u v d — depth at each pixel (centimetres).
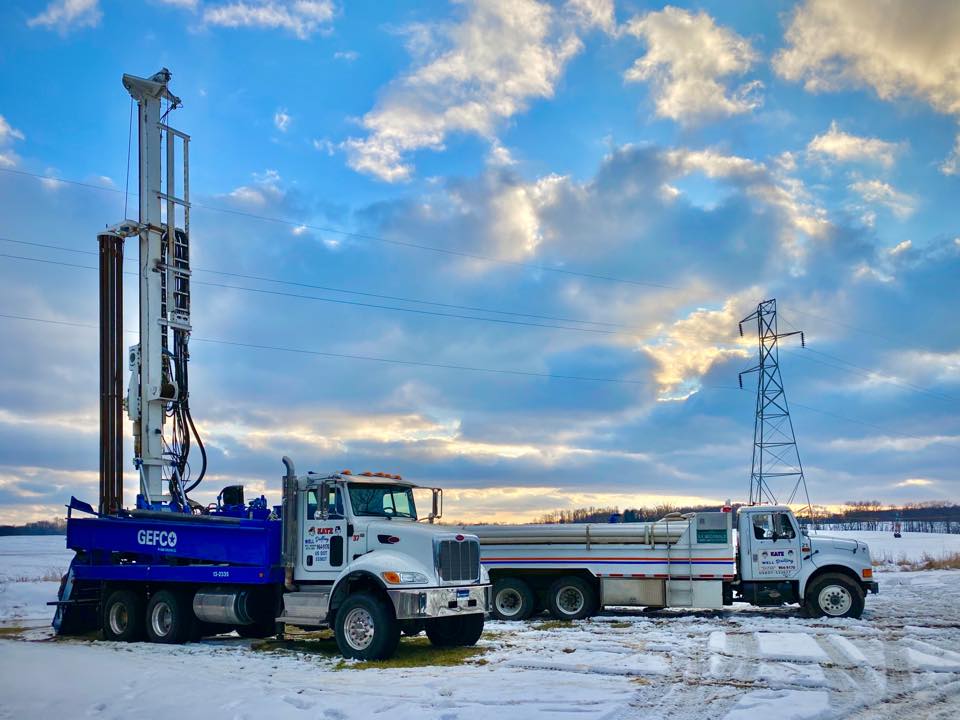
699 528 1947
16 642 1527
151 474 1864
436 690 1047
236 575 1527
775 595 1911
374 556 1370
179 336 1931
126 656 1365
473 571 1441
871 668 1191
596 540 2002
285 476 1480
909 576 3067
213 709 938
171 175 1977
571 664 1229
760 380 5431
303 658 1345
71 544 1775
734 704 959
